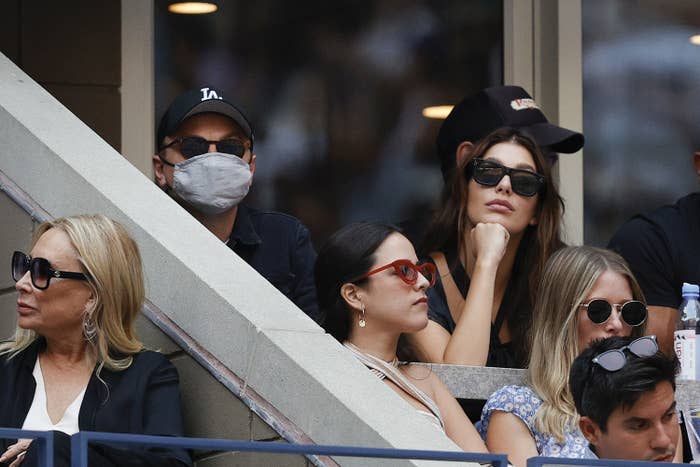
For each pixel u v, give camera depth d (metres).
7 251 20.56
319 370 17.36
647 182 29.23
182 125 23.23
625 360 17.22
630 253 24.05
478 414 21.70
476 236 22.36
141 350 18.58
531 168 22.89
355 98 28.78
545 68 29.06
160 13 28.03
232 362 18.11
